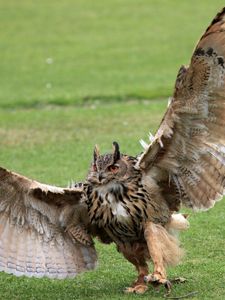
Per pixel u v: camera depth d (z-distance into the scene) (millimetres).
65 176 22703
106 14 53531
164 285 13859
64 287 15148
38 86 36938
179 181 14023
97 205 13922
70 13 54438
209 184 13945
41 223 14336
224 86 13297
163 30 48281
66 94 34719
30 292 15031
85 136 27625
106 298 14242
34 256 14289
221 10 12609
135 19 51656
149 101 33312
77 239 14445
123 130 28188
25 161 24688
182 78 13109
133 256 14430
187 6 54281
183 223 14539
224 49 13016
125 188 13766
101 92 34688
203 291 14375
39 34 49188
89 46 45500
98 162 13773
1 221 14148
